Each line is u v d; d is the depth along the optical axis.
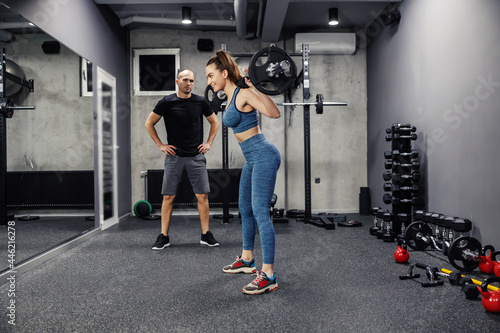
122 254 2.79
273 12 3.95
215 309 1.69
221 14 4.55
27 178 3.22
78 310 1.70
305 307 1.71
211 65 1.91
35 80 3.15
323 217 4.19
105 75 4.07
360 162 5.08
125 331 1.47
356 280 2.11
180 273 2.27
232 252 2.82
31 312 1.67
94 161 3.65
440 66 3.11
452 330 1.46
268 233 1.91
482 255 2.24
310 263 2.48
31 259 2.43
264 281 1.89
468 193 2.72
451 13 2.94
